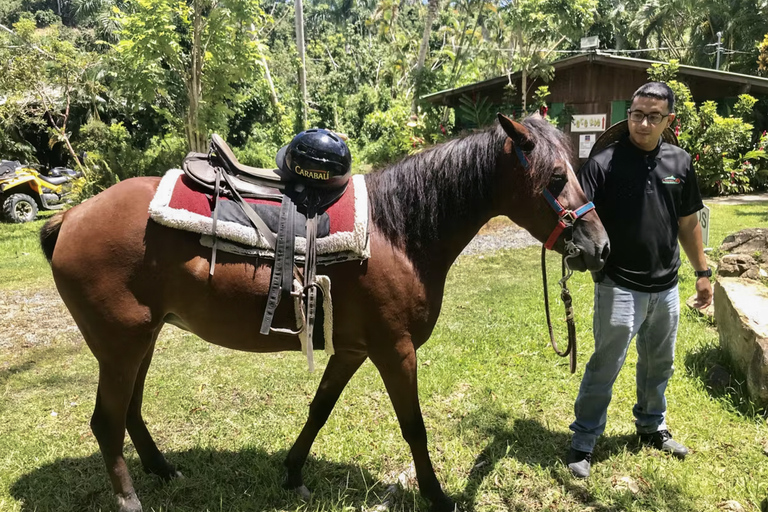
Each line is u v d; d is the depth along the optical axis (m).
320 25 42.28
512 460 2.85
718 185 12.13
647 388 2.86
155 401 3.52
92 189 11.83
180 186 2.15
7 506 2.49
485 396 3.54
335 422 3.25
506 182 2.28
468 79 21.62
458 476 2.77
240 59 11.52
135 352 2.18
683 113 12.07
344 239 2.12
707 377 3.62
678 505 2.48
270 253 2.12
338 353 2.49
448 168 2.29
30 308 5.55
